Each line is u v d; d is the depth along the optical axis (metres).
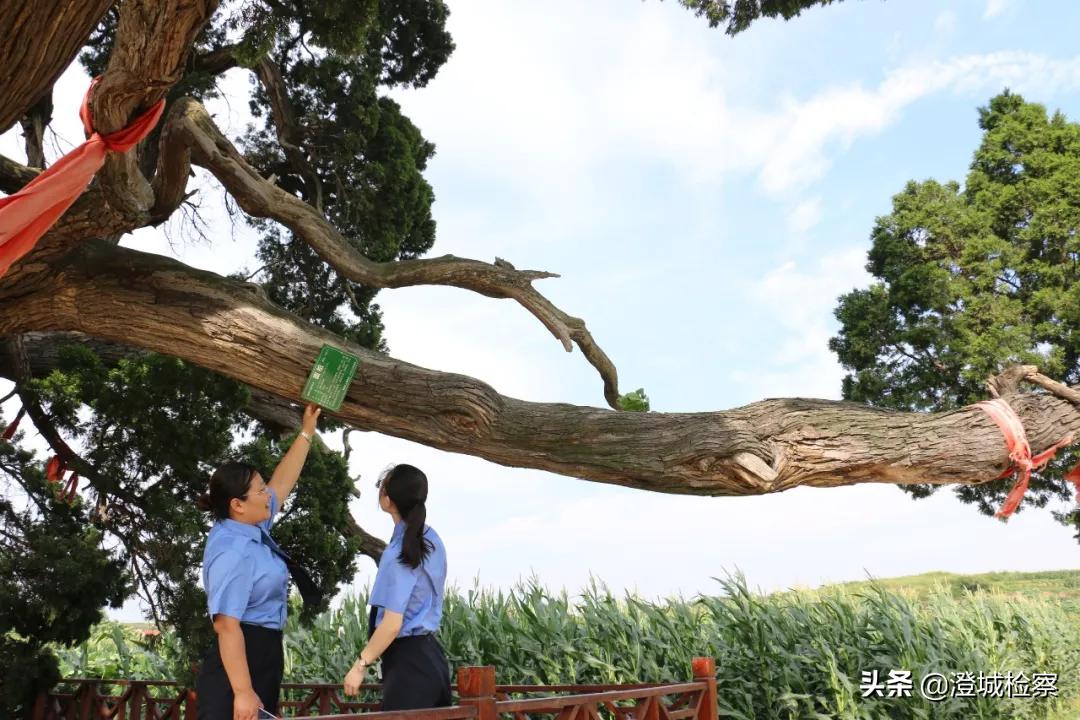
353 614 10.43
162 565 7.54
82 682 7.52
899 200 18.31
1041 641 11.20
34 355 9.46
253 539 3.63
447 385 6.43
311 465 8.93
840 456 6.16
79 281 6.52
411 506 3.88
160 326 6.48
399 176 11.33
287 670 10.13
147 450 7.93
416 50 11.66
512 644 9.38
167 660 10.14
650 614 9.41
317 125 11.01
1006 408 6.48
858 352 17.33
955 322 16.48
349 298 12.04
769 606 9.47
